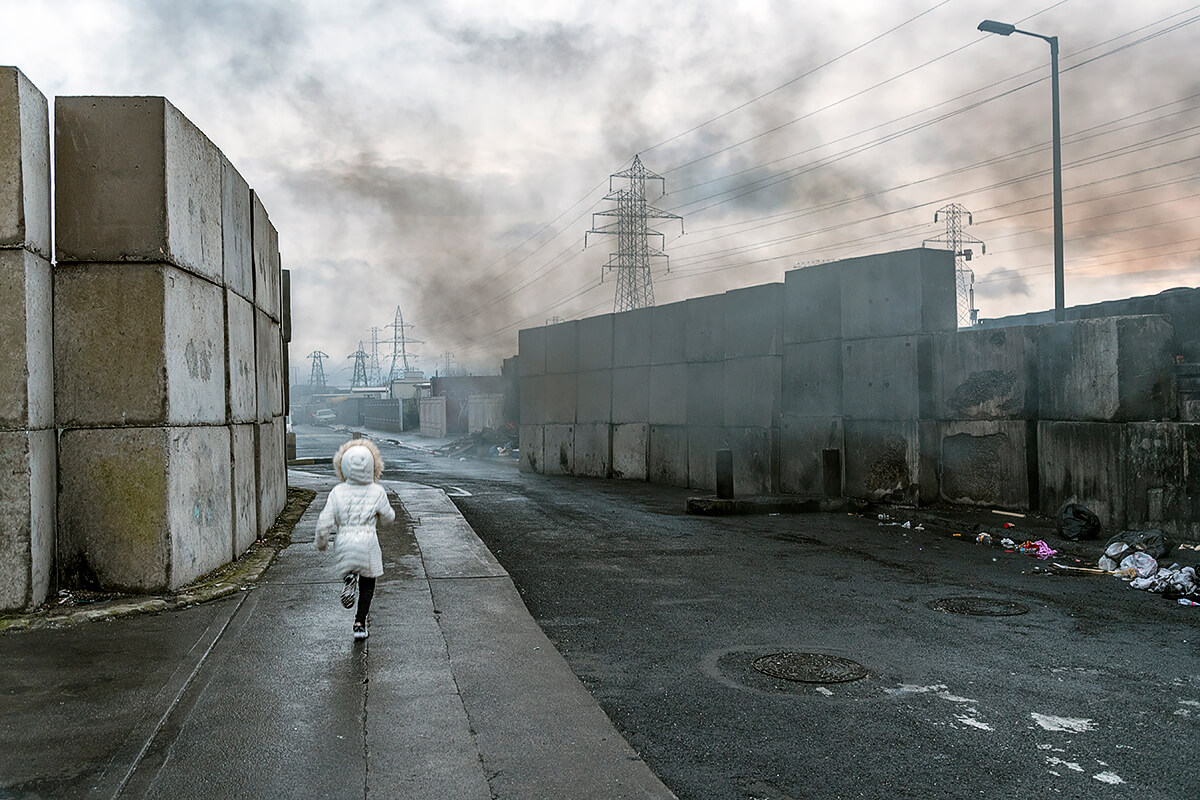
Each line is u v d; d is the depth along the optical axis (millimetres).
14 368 6336
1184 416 11125
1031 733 4758
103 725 4254
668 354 21953
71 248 6871
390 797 3543
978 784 4094
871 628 7094
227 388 8602
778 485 18094
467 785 3682
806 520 14141
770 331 18125
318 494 16172
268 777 3693
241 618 6445
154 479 6930
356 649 5695
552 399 27078
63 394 6871
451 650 5727
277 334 13219
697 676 5770
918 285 14586
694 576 9289
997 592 8516
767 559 10359
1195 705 5230
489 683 5082
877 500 15219
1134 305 14852
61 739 4070
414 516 12695
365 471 6027
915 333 14586
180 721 4328
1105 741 4645
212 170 8312
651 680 5676
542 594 8359
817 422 16781
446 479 23969
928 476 14430
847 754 4445
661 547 11242
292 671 5184
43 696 4668
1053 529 11594
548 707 4699
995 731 4785
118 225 6891
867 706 5188
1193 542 9945
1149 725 4891
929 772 4223
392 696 4789
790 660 6148
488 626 6391
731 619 7395
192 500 7449
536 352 28031
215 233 8367
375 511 5973
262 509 10422
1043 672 5891
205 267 7996
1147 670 5949
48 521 6711
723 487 15195
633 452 23406
